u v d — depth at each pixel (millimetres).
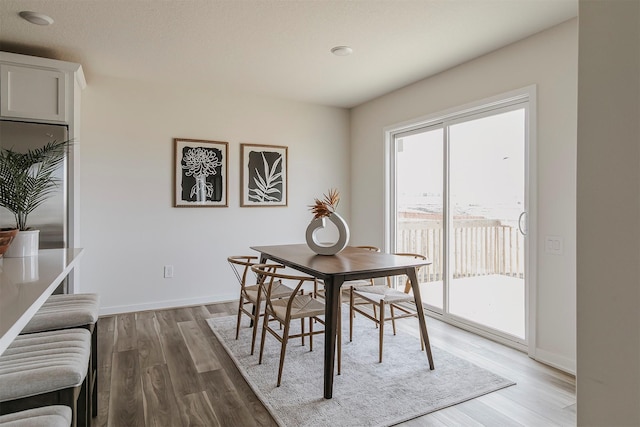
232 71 3719
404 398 2273
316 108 4977
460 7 2504
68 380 1226
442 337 3338
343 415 2094
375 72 3717
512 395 2324
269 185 4676
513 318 3146
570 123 2654
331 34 2900
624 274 523
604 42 552
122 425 1987
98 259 3850
